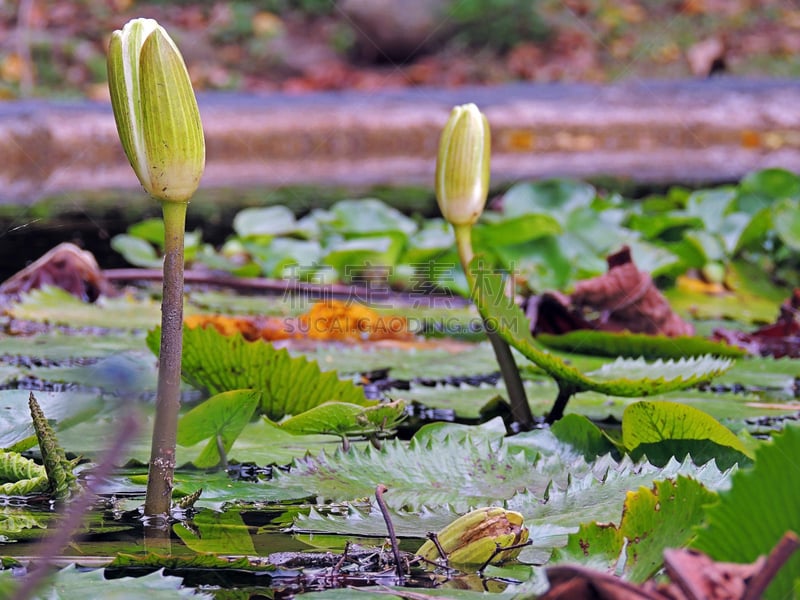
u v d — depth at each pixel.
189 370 1.46
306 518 1.32
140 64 1.27
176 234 1.29
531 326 1.83
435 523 1.32
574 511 1.31
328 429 1.42
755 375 1.67
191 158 1.28
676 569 1.13
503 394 1.61
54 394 1.47
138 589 1.22
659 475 1.33
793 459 1.17
